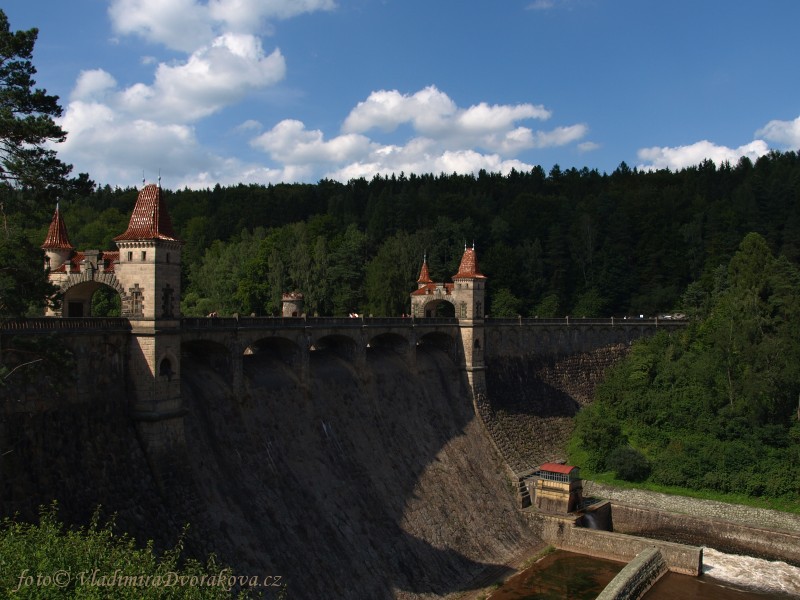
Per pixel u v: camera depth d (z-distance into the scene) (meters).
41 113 38.28
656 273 165.25
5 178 37.22
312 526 55.88
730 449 86.69
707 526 78.44
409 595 57.06
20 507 38.62
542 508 78.69
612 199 191.00
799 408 93.25
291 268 136.00
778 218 169.25
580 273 167.38
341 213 190.38
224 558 47.66
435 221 172.25
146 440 47.38
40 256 38.22
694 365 102.56
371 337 77.38
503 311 146.50
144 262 47.91
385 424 73.88
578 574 66.69
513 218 180.88
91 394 45.31
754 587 65.44
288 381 65.25
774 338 96.00
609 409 105.00
